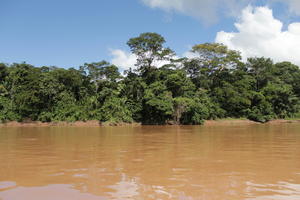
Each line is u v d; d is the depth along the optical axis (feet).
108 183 20.81
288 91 142.00
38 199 17.19
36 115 120.78
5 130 85.92
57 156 33.81
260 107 134.41
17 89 125.29
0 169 26.27
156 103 111.75
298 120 138.72
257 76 152.87
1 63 132.36
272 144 45.42
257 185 20.10
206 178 22.26
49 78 121.80
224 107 137.90
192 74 150.61
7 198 17.42
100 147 42.42
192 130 81.71
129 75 136.56
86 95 129.59
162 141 50.90
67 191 18.79
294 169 25.75
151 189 19.12
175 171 24.99
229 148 40.57
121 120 116.98
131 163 28.99
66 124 116.37
